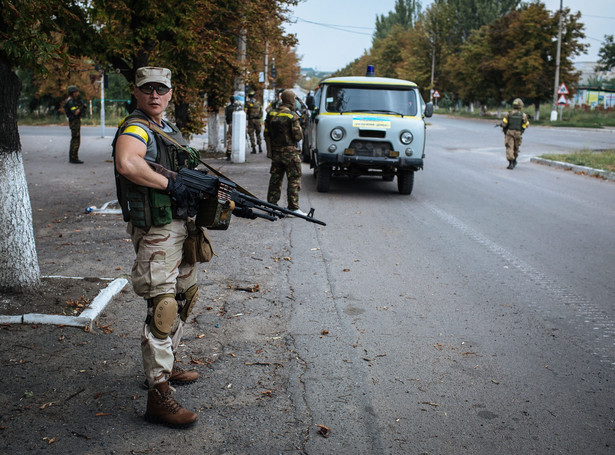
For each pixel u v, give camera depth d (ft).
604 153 64.39
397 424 11.19
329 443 10.48
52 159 56.39
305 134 56.85
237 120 54.08
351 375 13.12
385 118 36.63
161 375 10.72
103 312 16.06
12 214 15.93
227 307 17.12
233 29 40.88
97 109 134.72
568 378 13.33
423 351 14.52
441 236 27.02
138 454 9.98
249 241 24.99
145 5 26.48
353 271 21.13
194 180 11.01
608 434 11.09
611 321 16.90
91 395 11.84
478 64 201.05
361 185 42.98
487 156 68.03
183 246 11.55
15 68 16.29
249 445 10.34
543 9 169.07
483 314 17.22
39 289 16.56
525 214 32.65
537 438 10.88
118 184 10.94
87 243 24.11
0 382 12.16
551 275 21.24
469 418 11.49
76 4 23.27
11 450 9.92
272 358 13.85
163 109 10.93
